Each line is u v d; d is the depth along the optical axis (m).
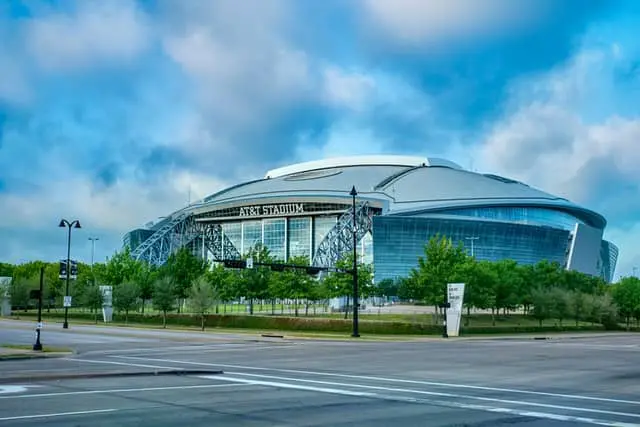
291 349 42.84
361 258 165.62
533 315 90.50
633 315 106.12
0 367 27.53
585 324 98.25
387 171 191.75
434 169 192.62
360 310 106.94
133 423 13.95
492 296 78.12
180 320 84.25
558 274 103.94
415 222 156.25
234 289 92.44
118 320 91.75
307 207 173.75
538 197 178.50
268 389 20.44
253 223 184.88
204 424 13.96
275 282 90.75
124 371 25.11
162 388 20.33
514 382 23.23
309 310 110.88
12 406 16.20
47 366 28.19
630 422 14.67
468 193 172.00
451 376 25.30
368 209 167.50
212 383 21.95
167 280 84.75
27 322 85.62
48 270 140.38
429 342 55.34
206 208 187.25
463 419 14.95
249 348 43.56
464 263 77.00
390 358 34.97
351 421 14.55
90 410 15.66
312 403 17.39
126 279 98.12
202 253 188.62
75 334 58.72
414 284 77.38
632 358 35.47
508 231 162.50
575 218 194.12
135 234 198.50
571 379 24.36
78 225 73.06
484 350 42.94
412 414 15.63
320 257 158.00
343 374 25.81
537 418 15.16
